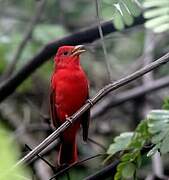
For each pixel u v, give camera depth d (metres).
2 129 3.36
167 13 6.70
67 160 7.83
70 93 8.21
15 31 14.34
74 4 15.03
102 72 13.58
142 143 6.29
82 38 9.09
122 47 14.02
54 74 8.55
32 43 13.02
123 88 14.17
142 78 13.28
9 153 3.05
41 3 12.52
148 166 11.12
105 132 13.05
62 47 8.50
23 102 13.22
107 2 6.42
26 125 12.06
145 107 12.95
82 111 6.15
